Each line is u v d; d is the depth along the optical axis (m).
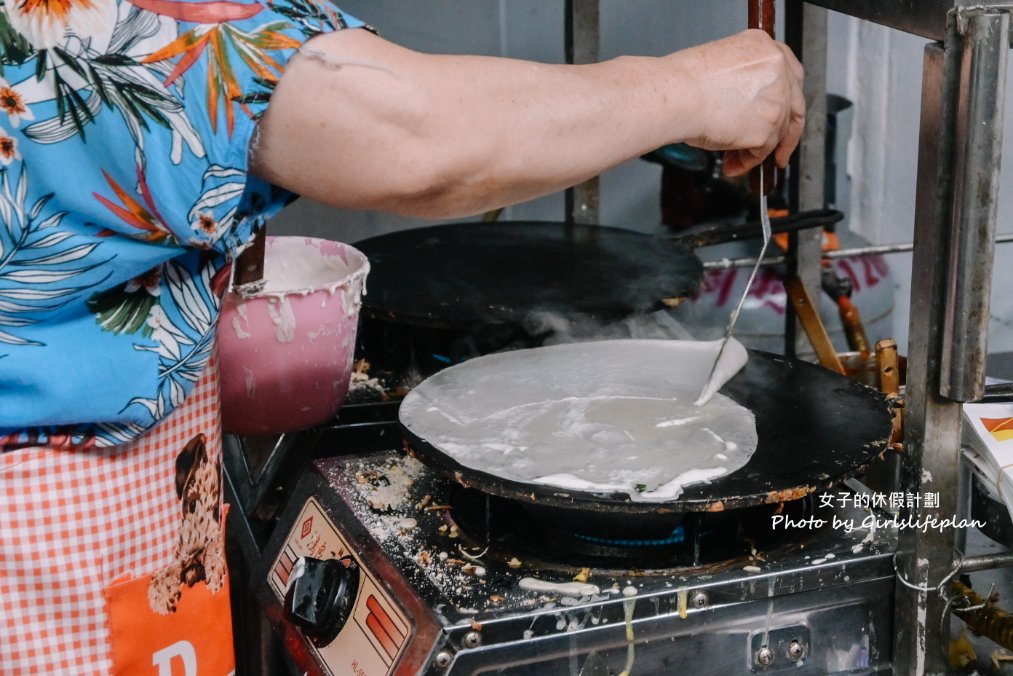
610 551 1.15
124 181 0.84
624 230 1.91
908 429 1.09
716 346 1.44
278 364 1.30
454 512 1.25
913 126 2.66
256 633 1.77
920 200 1.02
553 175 0.94
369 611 1.13
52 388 0.91
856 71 2.79
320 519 1.32
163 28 0.80
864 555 1.12
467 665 1.01
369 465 1.39
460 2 2.54
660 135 0.99
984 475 1.12
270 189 0.92
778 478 1.06
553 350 1.46
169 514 1.04
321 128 0.84
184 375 0.98
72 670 1.00
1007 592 1.36
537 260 1.73
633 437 1.18
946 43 0.95
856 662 1.15
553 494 1.03
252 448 1.73
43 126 0.82
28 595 0.97
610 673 1.06
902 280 2.78
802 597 1.10
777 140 1.11
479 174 0.90
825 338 1.73
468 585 1.09
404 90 0.84
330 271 1.51
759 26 1.12
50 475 0.95
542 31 2.60
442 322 1.47
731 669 1.10
